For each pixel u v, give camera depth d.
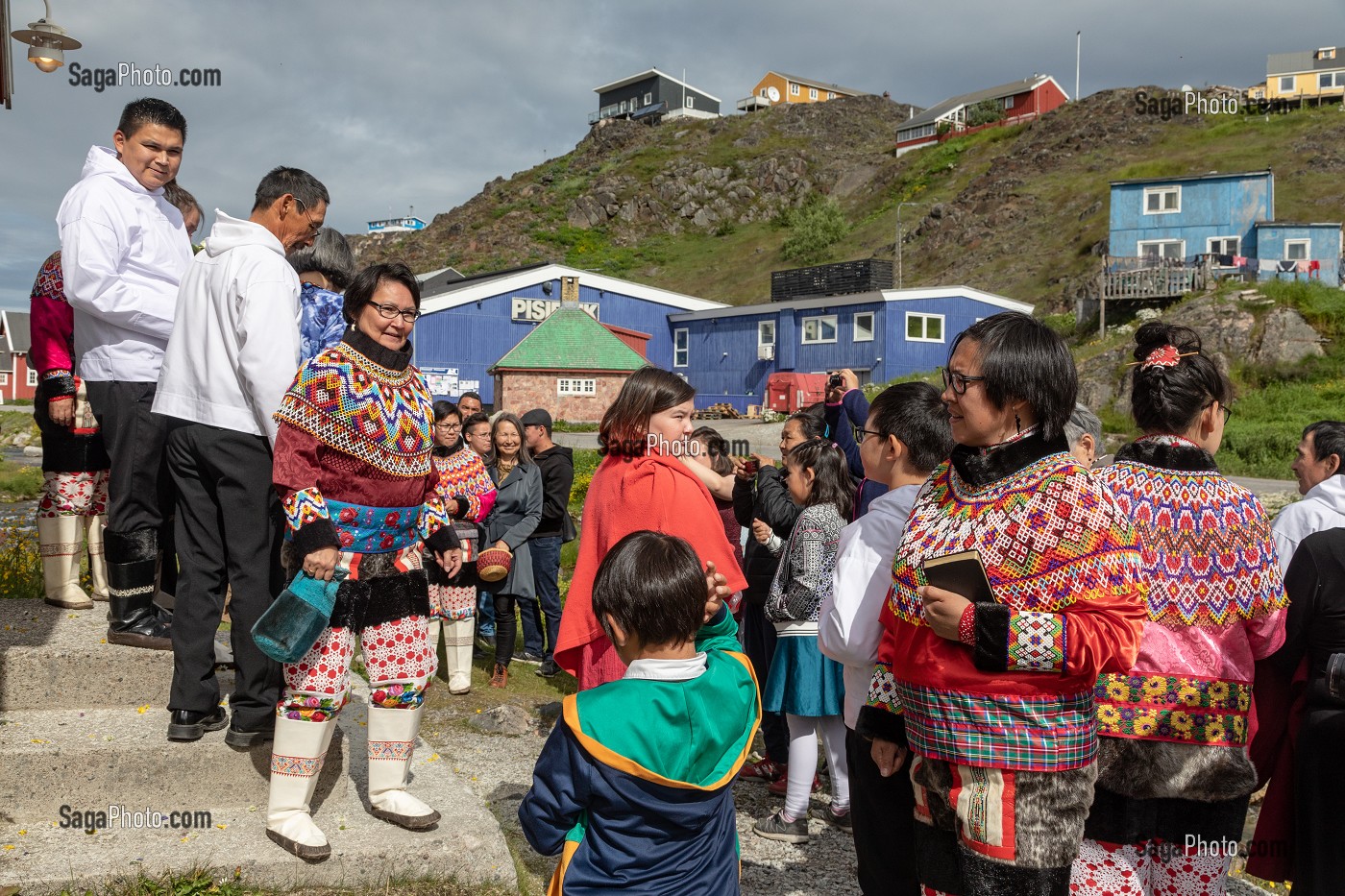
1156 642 2.54
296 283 3.29
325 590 2.89
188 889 2.87
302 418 2.89
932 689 2.18
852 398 5.60
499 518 6.16
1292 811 3.19
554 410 35.22
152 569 3.76
